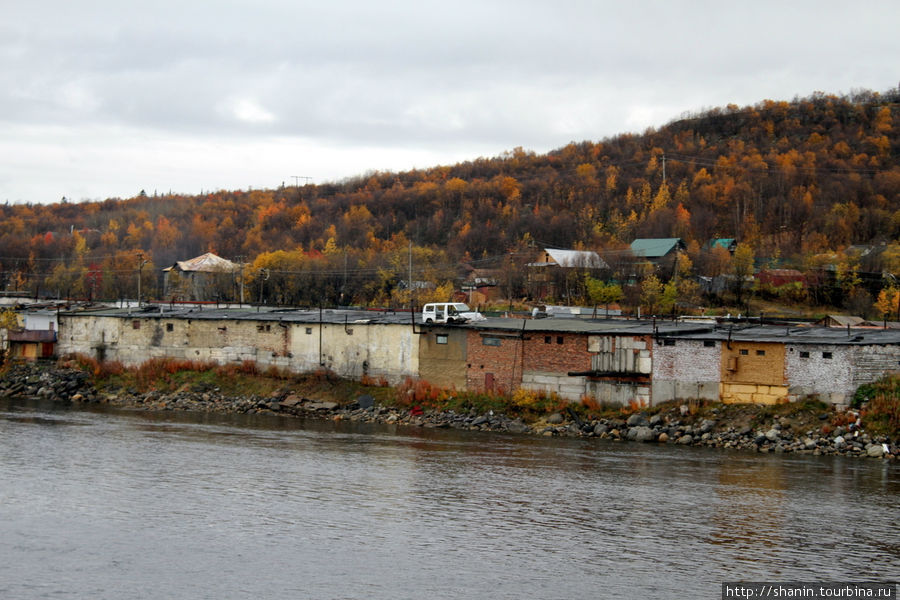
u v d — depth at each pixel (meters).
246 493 46.97
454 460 54.53
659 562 36.81
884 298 106.62
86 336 86.50
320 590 33.91
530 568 36.06
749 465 52.41
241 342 79.44
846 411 56.12
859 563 36.69
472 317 72.19
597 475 50.56
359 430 64.94
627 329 64.75
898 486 47.56
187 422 68.19
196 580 34.81
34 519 42.12
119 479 49.62
